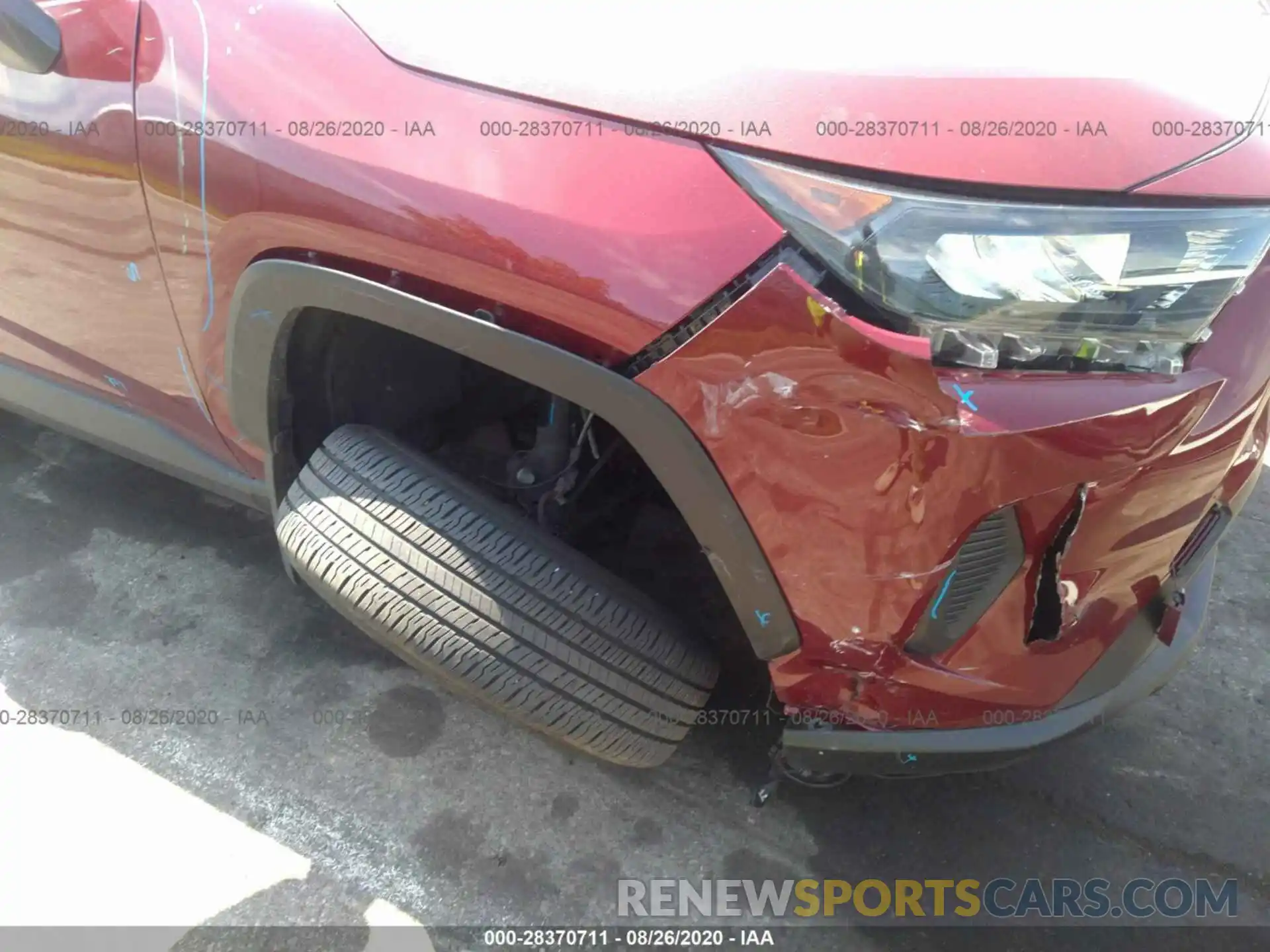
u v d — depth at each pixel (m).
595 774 1.93
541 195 1.21
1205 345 1.29
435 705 2.06
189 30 1.46
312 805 1.85
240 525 2.53
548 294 1.22
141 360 1.84
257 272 1.44
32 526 2.48
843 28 1.25
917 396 1.13
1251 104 1.33
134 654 2.14
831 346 1.13
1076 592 1.41
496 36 1.27
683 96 1.18
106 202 1.62
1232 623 2.38
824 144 1.14
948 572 1.26
